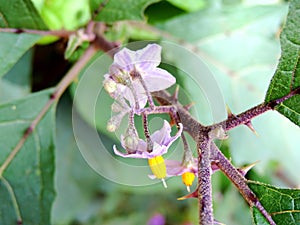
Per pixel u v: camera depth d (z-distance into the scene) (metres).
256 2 0.21
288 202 0.14
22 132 0.17
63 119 0.21
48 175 0.17
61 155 0.22
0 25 0.16
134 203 0.27
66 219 0.24
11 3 0.16
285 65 0.14
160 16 0.20
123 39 0.19
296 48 0.14
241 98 0.21
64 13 0.18
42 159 0.17
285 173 0.22
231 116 0.14
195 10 0.20
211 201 0.12
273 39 0.21
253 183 0.14
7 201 0.17
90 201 0.25
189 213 0.28
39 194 0.17
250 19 0.21
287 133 0.21
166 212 0.28
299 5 0.14
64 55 0.19
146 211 0.27
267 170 0.22
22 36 0.17
